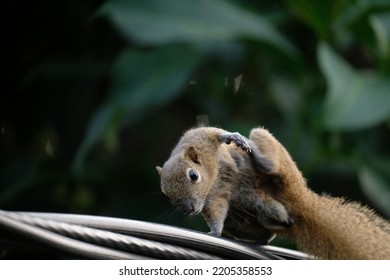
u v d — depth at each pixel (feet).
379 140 46.50
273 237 30.22
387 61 42.73
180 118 47.01
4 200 42.88
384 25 46.29
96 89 46.57
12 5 45.27
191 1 43.14
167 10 42.73
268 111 46.75
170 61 42.80
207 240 26.27
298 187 29.63
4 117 45.73
